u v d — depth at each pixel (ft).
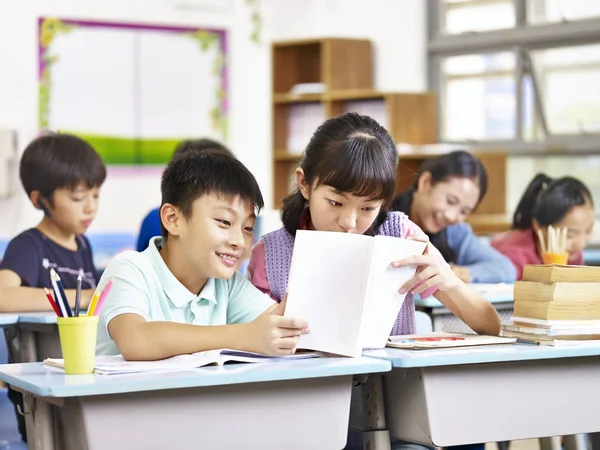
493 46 22.50
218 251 6.60
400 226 7.68
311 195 7.17
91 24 22.40
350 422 7.75
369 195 6.90
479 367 6.53
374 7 23.72
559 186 13.44
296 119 23.75
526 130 22.52
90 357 5.79
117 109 22.66
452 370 6.43
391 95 21.90
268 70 24.09
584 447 8.46
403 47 23.39
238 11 23.84
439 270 6.80
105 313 6.47
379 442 6.64
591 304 7.11
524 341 7.18
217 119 23.65
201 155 6.73
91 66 22.44
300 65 24.04
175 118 23.22
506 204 21.21
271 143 23.88
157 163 23.02
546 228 13.48
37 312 10.16
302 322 6.27
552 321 6.97
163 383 5.37
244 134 23.94
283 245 7.96
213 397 5.72
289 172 23.97
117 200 22.57
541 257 13.79
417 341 6.82
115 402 5.44
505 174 21.18
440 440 6.39
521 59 22.21
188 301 6.87
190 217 6.61
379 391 6.65
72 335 5.74
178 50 23.26
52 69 22.06
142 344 6.18
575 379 6.91
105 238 22.26
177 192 6.68
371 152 6.89
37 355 9.72
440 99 23.29
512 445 11.64
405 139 22.08
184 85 23.32
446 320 10.59
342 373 5.87
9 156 21.42
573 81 21.90
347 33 24.18
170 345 6.18
